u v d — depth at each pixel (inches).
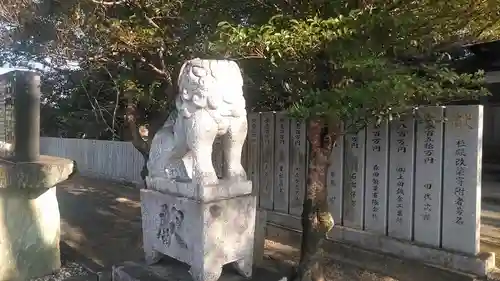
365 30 141.0
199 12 208.1
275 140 295.0
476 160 196.9
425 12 145.8
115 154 569.9
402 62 171.8
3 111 229.5
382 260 222.8
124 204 397.7
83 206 387.9
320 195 183.9
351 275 214.1
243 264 163.5
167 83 286.5
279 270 202.4
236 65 164.6
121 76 301.9
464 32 175.8
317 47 144.9
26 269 213.9
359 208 243.6
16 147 213.9
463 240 201.8
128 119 319.9
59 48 231.6
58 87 682.8
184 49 236.5
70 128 780.6
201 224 148.9
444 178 208.4
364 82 149.4
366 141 240.2
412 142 220.5
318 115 152.0
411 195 221.0
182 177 164.7
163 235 169.2
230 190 159.0
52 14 223.8
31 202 217.2
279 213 287.6
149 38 222.2
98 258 242.8
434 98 175.9
